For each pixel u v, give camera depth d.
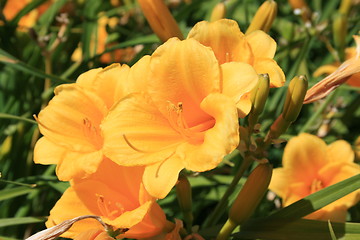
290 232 0.53
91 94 0.52
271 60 0.52
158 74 0.49
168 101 0.50
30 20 0.81
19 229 0.69
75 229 0.51
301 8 0.76
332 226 0.52
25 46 0.81
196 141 0.50
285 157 0.62
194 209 0.69
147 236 0.52
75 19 0.84
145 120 0.50
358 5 0.83
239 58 0.52
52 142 0.52
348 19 0.78
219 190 0.67
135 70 0.51
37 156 0.52
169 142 0.50
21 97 0.75
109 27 0.82
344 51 0.70
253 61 0.52
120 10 0.86
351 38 0.78
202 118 0.51
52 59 0.77
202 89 0.50
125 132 0.49
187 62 0.49
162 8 0.59
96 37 0.77
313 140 0.61
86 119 0.52
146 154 0.49
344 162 0.61
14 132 0.71
